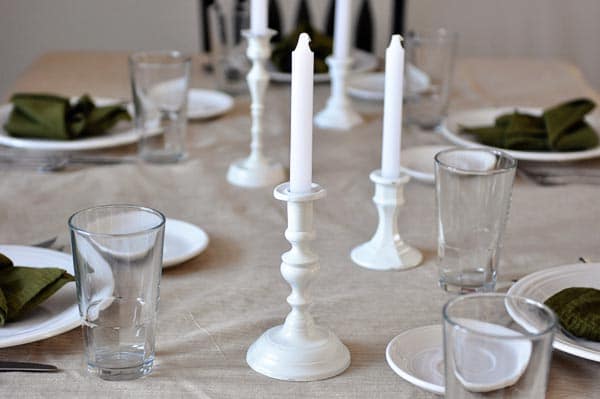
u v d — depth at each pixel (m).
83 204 1.23
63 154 1.45
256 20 1.28
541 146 1.40
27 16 3.01
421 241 1.10
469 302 0.65
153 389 0.75
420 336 0.81
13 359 0.79
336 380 0.77
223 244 1.09
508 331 0.64
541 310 0.62
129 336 0.77
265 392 0.75
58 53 2.16
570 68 2.10
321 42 1.95
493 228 0.92
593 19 3.02
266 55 1.30
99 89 1.83
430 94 1.62
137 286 0.76
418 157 1.38
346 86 1.66
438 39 1.59
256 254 1.06
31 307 0.83
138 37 3.06
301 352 0.78
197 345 0.83
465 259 0.93
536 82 1.96
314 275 0.79
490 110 1.64
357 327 0.87
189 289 0.96
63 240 1.09
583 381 0.77
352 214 1.20
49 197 1.25
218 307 0.92
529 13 3.02
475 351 0.61
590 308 0.81
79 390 0.75
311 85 0.74
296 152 0.75
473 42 3.06
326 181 1.34
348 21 1.63
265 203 1.25
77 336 0.84
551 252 1.07
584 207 1.22
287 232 0.77
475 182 0.90
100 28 3.04
